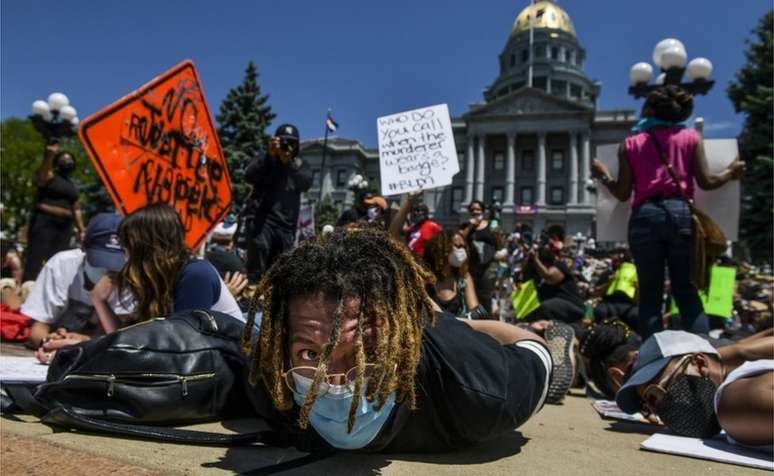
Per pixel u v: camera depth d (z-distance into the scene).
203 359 2.08
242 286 3.55
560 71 78.06
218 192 4.66
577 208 56.28
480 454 1.89
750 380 2.13
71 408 1.91
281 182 4.87
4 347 3.90
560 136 59.78
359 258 1.38
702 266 3.72
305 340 1.35
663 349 2.55
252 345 1.66
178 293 2.67
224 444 1.82
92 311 3.59
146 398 1.95
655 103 4.09
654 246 3.91
